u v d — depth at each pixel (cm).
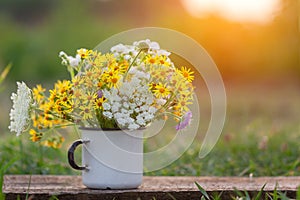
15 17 1922
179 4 1427
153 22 1492
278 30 967
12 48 1430
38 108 252
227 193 250
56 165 373
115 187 245
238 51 1327
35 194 240
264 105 846
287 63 1311
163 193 245
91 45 1465
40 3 1934
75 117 247
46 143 278
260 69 1342
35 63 1408
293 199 249
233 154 443
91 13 1678
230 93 1155
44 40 1459
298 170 366
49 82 1260
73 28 1503
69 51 1435
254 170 371
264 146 436
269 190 253
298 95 1097
